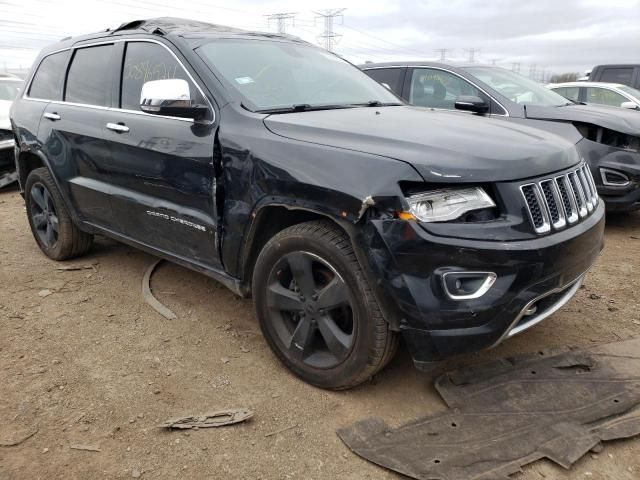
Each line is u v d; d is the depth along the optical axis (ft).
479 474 7.10
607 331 11.07
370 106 11.68
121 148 11.73
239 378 9.59
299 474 7.40
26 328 11.41
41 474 7.38
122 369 9.87
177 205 10.77
